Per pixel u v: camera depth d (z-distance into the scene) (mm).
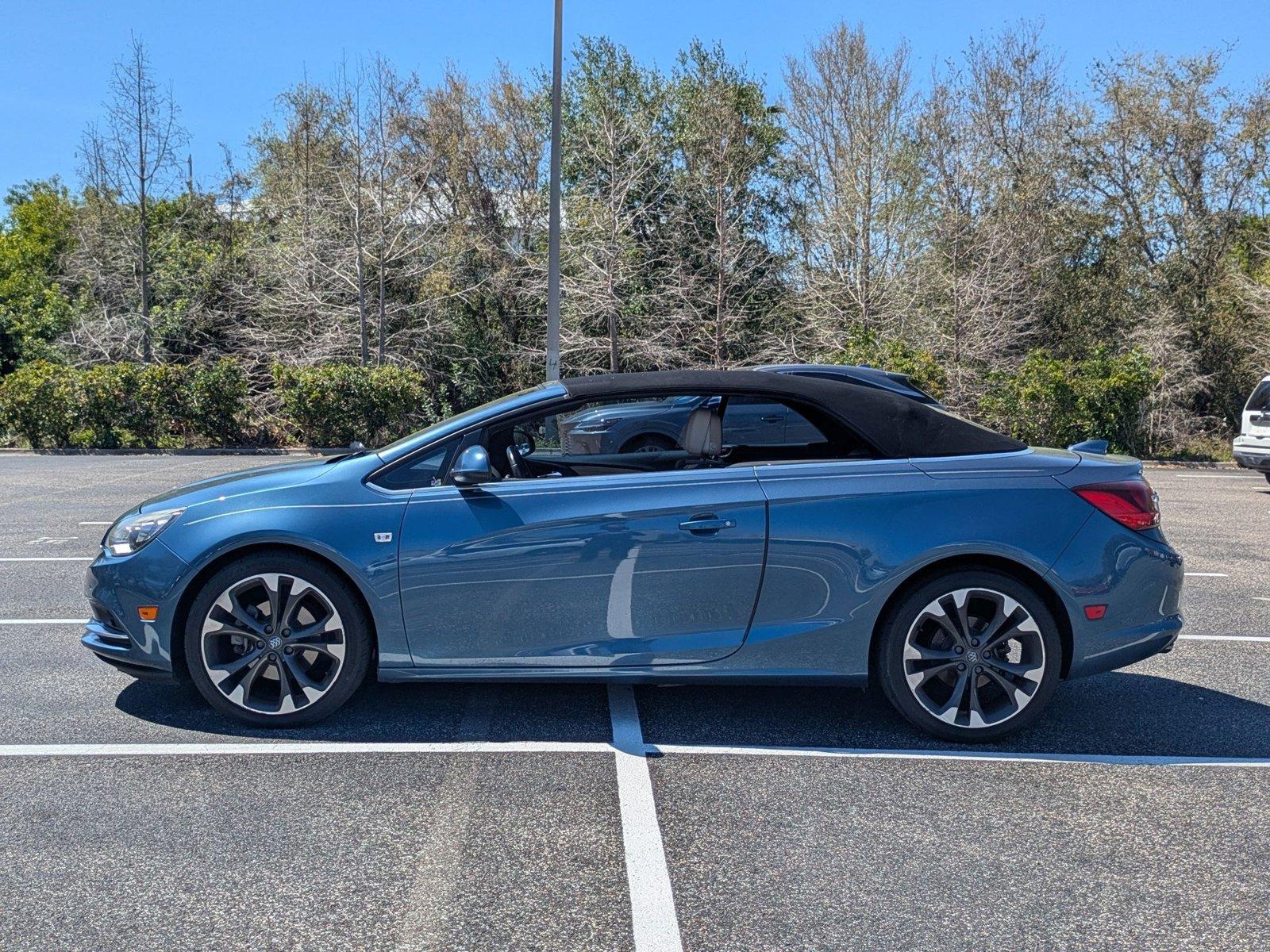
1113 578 4340
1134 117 27391
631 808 3682
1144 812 3711
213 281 30016
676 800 3752
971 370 24984
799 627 4352
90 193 30797
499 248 29812
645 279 28656
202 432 22172
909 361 21125
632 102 30672
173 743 4270
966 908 3014
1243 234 27750
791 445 4531
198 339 29703
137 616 4352
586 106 29844
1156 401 22625
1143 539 4418
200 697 4855
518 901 3025
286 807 3658
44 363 22250
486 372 29641
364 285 26672
